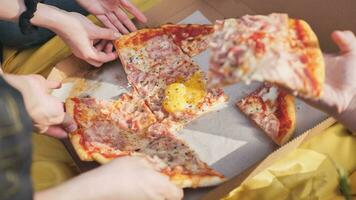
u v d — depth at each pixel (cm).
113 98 86
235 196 81
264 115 79
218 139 79
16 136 51
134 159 67
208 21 93
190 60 87
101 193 61
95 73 89
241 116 81
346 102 66
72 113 81
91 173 62
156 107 84
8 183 51
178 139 80
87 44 86
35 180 80
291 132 76
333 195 80
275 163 82
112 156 76
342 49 67
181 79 85
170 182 67
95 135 79
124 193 62
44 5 84
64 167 82
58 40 97
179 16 95
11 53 100
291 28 64
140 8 102
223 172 76
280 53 59
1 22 94
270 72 57
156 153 77
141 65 88
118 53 89
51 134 79
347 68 66
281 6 91
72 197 60
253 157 77
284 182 81
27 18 81
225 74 57
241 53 57
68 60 89
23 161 52
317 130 77
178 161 75
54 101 74
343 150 83
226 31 61
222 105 83
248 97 81
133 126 82
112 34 90
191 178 71
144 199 64
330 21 86
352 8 85
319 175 81
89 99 85
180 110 82
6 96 52
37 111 71
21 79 71
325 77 67
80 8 101
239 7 93
